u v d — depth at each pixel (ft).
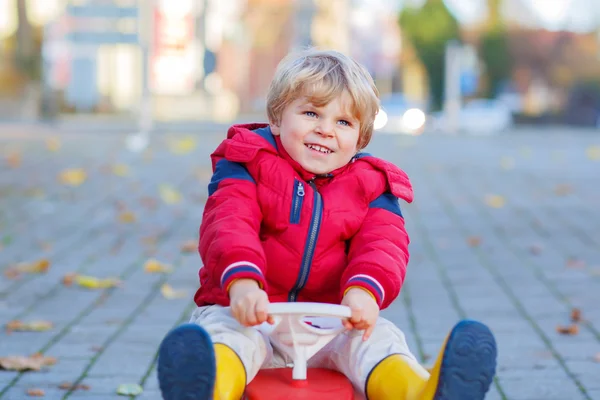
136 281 21.52
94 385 13.76
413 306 19.20
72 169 45.21
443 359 7.94
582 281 21.70
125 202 34.60
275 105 9.31
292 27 130.72
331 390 8.46
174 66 78.59
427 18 141.28
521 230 29.53
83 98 104.17
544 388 13.70
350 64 9.27
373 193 9.36
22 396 13.15
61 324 17.52
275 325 8.43
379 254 8.87
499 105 122.01
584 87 155.12
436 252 25.55
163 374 7.83
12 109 95.96
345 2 143.64
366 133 9.46
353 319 8.33
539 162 55.31
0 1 122.42
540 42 155.53
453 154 60.39
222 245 8.61
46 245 25.94
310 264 9.13
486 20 147.95
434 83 139.44
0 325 17.38
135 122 88.69
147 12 61.11
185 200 35.42
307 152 9.16
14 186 38.50
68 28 71.41
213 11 123.95
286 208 9.14
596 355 15.38
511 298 19.94
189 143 62.08
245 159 9.27
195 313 9.68
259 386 8.53
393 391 8.41
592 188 41.42
